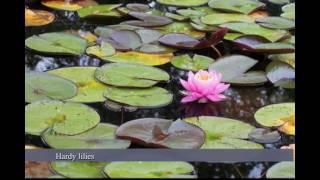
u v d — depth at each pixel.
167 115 2.54
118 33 2.86
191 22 2.94
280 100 2.61
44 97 2.56
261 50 2.75
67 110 2.53
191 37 2.85
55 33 2.84
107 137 2.46
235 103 2.60
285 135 2.49
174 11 3.04
